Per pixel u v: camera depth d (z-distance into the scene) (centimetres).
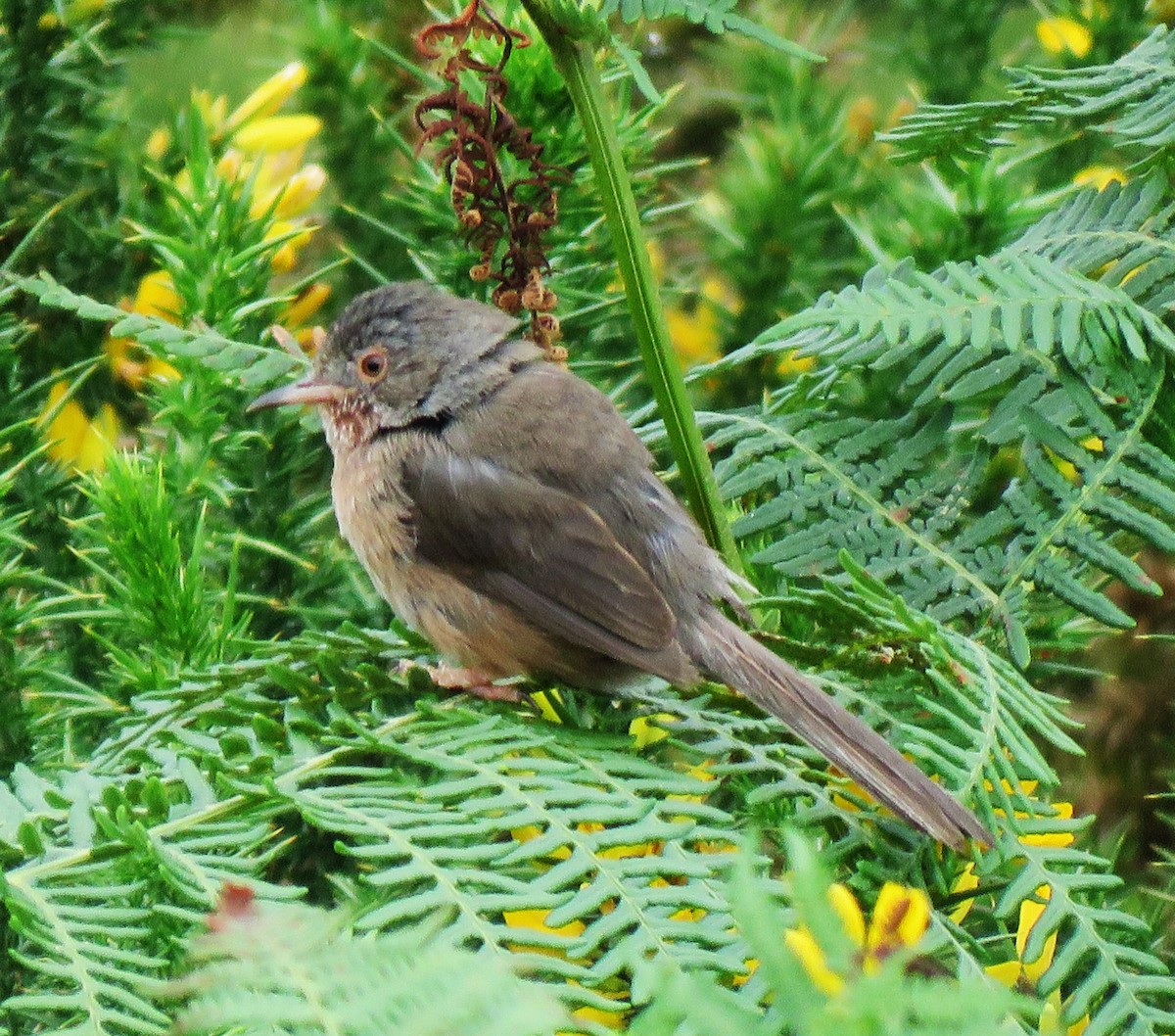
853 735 573
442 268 819
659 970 201
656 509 778
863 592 532
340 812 450
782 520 653
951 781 482
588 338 845
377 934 401
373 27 941
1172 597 784
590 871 432
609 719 673
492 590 772
